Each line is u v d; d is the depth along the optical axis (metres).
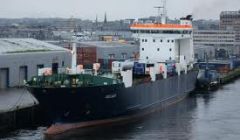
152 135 47.88
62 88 47.78
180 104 68.94
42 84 50.25
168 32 73.81
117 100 51.59
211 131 49.69
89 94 48.38
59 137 47.44
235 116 58.00
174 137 47.09
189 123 53.75
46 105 49.34
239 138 46.66
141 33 75.19
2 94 65.50
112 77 53.00
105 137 46.97
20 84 76.88
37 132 49.72
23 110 52.88
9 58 74.44
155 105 62.53
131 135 47.84
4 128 49.75
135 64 64.19
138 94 56.62
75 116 49.50
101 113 50.78
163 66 66.50
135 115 56.62
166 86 66.69
